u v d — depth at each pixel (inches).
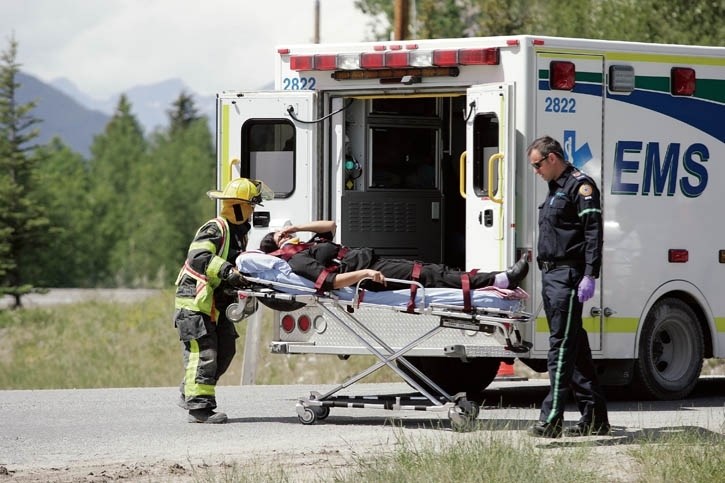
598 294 1530.5
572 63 1498.5
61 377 2603.3
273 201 1583.4
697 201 1604.3
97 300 4817.9
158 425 1381.6
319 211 1583.4
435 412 1312.7
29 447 1229.7
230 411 1509.6
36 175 7258.9
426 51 1499.8
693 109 1598.2
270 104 1579.7
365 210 1654.8
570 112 1498.5
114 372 2610.7
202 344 1392.7
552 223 1215.6
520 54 1467.8
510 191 1446.9
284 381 2260.1
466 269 1492.4
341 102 1584.6
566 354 1216.8
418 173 1707.7
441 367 1697.8
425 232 1704.0
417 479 997.8
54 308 4690.0
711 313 1619.1
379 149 1676.9
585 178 1207.6
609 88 1531.7
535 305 1460.4
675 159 1584.6
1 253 6850.4
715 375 2196.1
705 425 1359.5
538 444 1182.3
